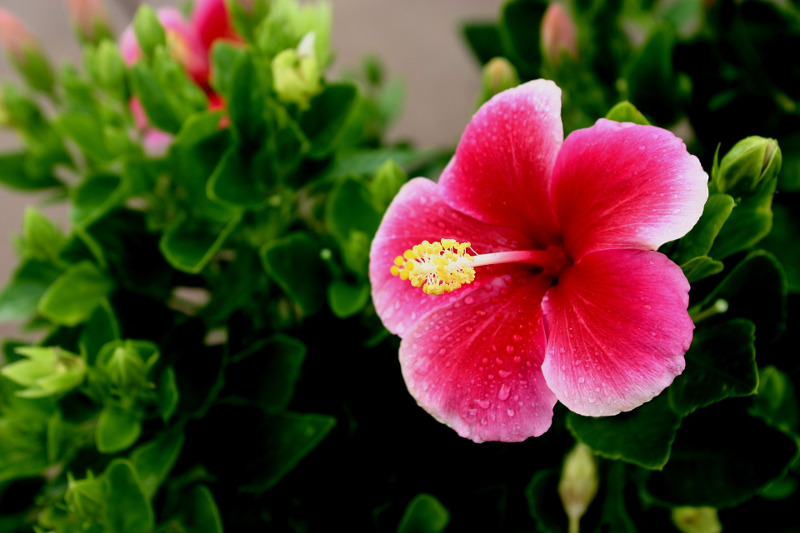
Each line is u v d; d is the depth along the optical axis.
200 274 0.59
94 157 0.59
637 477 0.52
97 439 0.53
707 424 0.50
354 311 0.53
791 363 0.52
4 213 0.95
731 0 0.57
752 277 0.49
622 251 0.44
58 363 0.52
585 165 0.45
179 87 0.56
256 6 0.57
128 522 0.51
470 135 0.48
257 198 0.55
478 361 0.46
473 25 0.65
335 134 0.56
